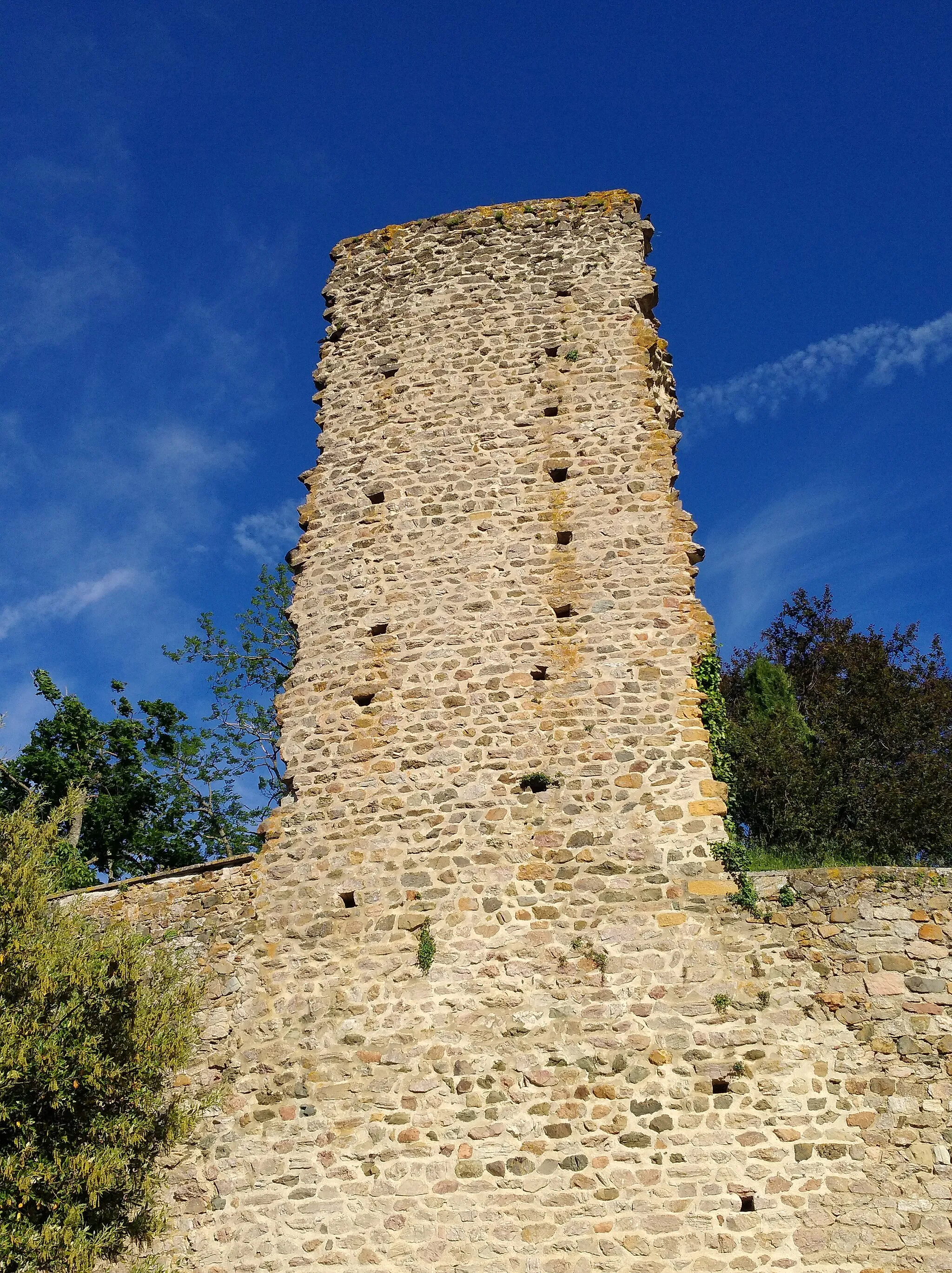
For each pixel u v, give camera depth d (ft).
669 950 35.76
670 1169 32.81
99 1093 32.27
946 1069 33.24
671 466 44.42
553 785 39.11
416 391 48.32
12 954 32.58
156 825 84.48
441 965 36.83
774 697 73.82
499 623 42.47
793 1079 33.58
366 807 40.27
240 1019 37.78
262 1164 35.19
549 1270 32.07
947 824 68.33
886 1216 31.65
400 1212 33.58
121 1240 32.12
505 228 51.39
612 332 47.80
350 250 53.62
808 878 36.37
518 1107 34.35
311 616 45.01
